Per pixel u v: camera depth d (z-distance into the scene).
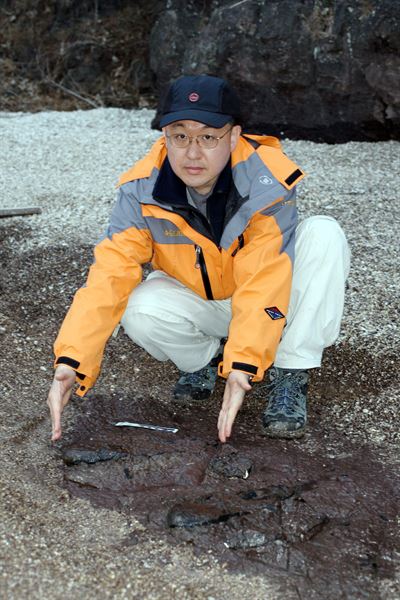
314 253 3.53
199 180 3.25
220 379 4.17
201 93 3.16
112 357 4.33
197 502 3.23
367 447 3.65
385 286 4.90
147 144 7.42
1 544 2.98
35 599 2.75
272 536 3.06
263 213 3.38
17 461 3.48
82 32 9.63
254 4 7.16
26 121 8.25
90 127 7.99
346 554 3.00
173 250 3.53
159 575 2.87
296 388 3.71
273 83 7.14
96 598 2.77
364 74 6.88
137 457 3.48
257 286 3.32
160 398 4.02
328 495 3.28
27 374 4.18
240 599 2.78
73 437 3.66
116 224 3.48
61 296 4.87
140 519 3.15
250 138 3.49
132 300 3.65
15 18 9.85
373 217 5.72
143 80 9.33
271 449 3.60
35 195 6.27
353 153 6.87
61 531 3.07
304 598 2.80
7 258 5.27
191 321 3.70
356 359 4.27
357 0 6.88
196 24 7.77
